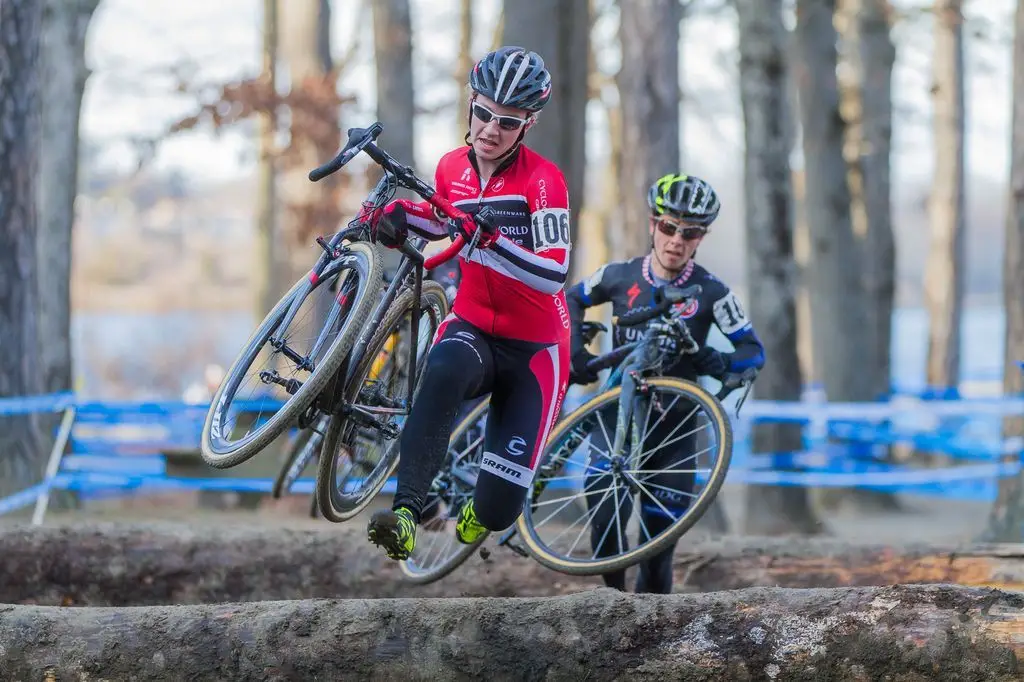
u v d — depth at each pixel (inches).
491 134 305.1
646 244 939.3
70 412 809.5
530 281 306.0
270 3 1808.6
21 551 452.8
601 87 1726.1
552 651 292.4
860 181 1443.2
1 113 813.9
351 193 1422.2
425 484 306.3
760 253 1024.9
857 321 1314.0
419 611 301.6
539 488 413.4
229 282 5226.4
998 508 761.6
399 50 1264.8
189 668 296.8
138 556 462.3
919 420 1596.9
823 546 483.8
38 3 836.0
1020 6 789.9
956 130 1845.5
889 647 278.1
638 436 394.6
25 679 298.5
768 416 909.2
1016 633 273.7
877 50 1457.9
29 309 835.4
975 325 4896.7
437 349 320.8
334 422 316.8
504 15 932.0
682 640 289.4
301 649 296.7
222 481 842.2
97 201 2790.4
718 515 943.7
